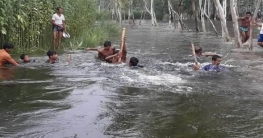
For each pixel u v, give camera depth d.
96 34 17.44
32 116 4.91
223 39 18.73
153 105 5.63
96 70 8.88
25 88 6.68
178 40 18.28
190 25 34.97
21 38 12.70
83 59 10.88
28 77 7.83
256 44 16.31
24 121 4.70
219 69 9.08
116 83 7.26
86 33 16.97
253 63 10.31
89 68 9.17
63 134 4.27
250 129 4.58
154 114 5.15
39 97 5.97
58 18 14.23
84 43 15.16
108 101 5.77
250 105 5.73
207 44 16.17
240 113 5.28
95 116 4.95
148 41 17.69
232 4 15.02
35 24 13.31
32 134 4.25
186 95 6.35
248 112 5.34
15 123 4.62
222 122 4.85
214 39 18.92
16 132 4.31
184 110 5.39
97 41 16.14
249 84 7.36
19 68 9.02
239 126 4.69
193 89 6.86
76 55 11.92
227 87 7.07
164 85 7.17
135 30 27.58
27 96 6.04
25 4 12.55
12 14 11.55
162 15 50.88
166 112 5.27
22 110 5.20
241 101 5.98
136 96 6.20
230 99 6.10
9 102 5.64
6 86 6.85
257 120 4.95
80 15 17.55
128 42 17.09
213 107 5.59
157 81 7.57
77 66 9.49
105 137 4.20
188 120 4.91
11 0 11.48
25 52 12.53
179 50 13.65
